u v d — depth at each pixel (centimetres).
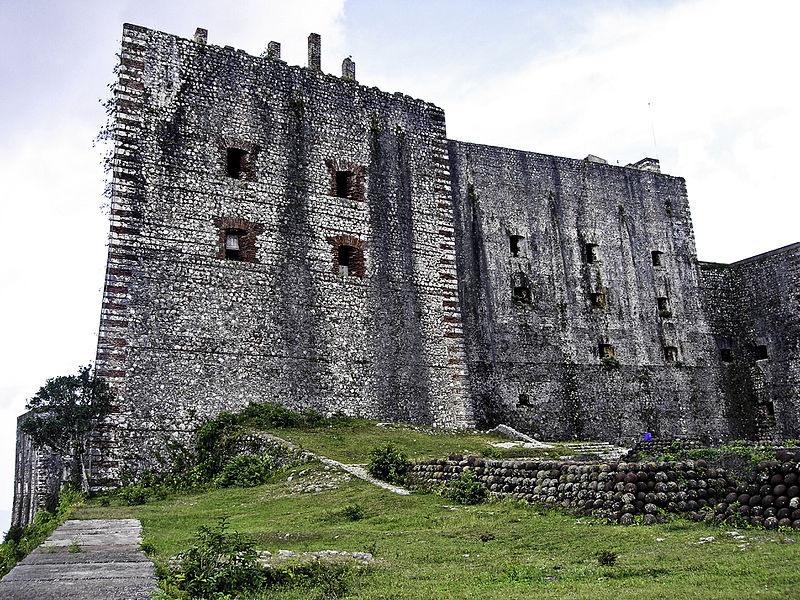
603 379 3625
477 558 1029
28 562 881
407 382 2875
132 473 2231
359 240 2897
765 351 4003
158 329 2402
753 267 4100
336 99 2978
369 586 880
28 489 2467
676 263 4031
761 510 1135
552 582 868
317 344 2706
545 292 3581
